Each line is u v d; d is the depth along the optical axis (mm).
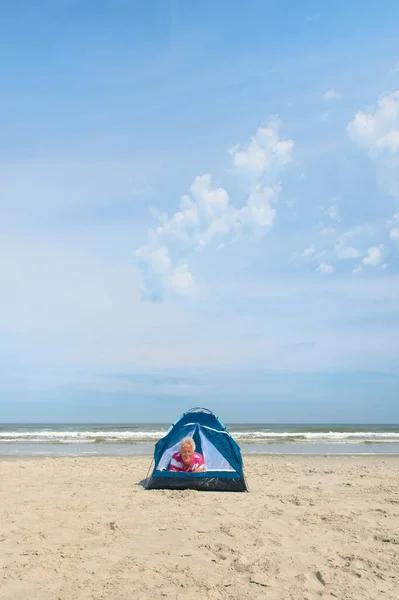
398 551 5566
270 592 4352
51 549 5398
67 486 9398
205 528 6371
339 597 4270
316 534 6172
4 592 4262
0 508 7301
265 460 15883
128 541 5773
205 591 4355
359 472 12242
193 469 9398
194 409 10148
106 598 4184
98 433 35625
